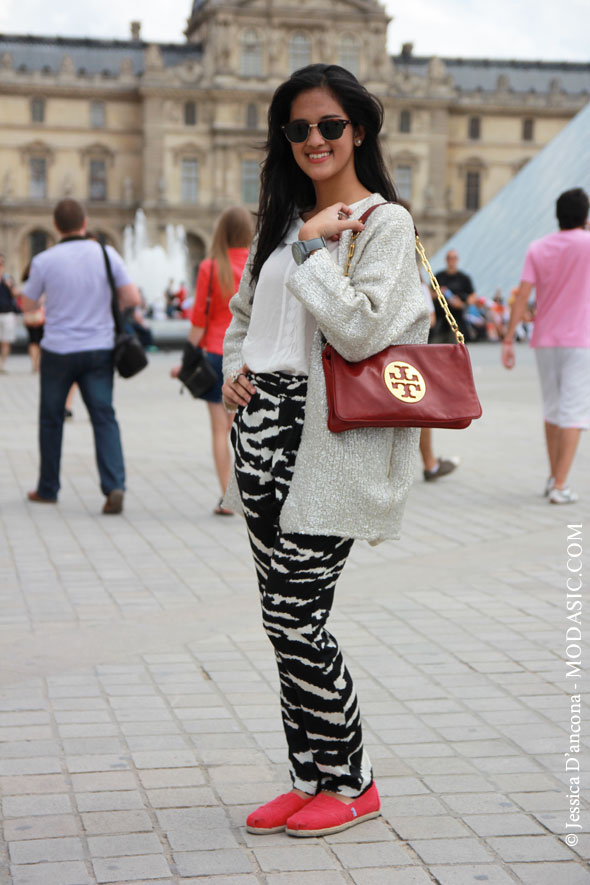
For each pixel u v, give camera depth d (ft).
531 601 19.17
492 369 78.59
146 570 21.86
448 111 286.87
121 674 15.35
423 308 9.93
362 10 269.44
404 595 19.63
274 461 10.16
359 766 10.78
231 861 10.03
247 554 23.38
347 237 9.83
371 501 9.73
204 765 12.23
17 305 76.23
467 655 16.08
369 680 15.03
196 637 17.17
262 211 10.66
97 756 12.46
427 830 10.65
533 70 304.71
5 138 270.46
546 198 133.69
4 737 13.01
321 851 10.23
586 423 28.73
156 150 269.03
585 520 26.73
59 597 19.70
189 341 27.09
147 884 9.58
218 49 266.16
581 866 9.93
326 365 9.77
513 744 12.84
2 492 30.78
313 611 10.14
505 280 132.98
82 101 272.51
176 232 271.28
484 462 36.73
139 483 32.65
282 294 10.21
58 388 28.17
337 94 10.06
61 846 10.30
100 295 27.61
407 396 9.61
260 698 14.35
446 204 288.92
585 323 28.25
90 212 272.10
